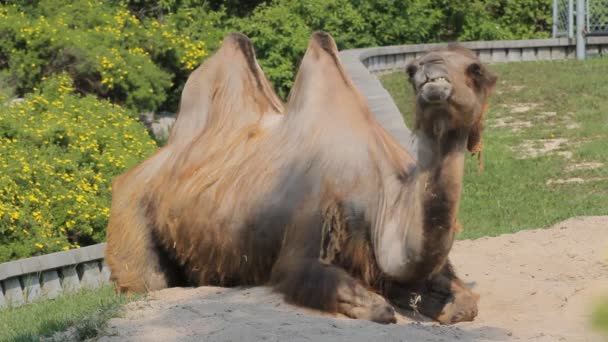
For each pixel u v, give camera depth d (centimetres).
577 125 3469
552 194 2680
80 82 3719
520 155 3130
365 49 4281
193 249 1474
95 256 2359
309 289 1297
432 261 1206
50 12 3922
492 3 5125
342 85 1427
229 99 1555
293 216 1355
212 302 1312
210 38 4228
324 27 4547
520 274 1620
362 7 4653
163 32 4012
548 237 1898
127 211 1579
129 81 3725
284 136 1430
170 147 1582
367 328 1188
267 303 1311
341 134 1370
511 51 4766
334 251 1328
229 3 4691
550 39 4791
